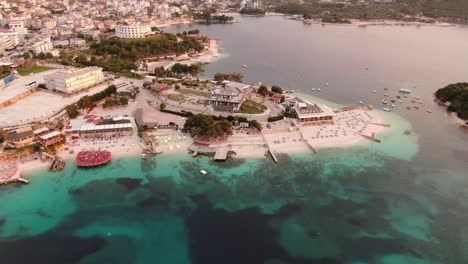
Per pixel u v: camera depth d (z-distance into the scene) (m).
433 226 158.50
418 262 140.00
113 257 140.25
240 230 154.75
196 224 158.12
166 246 145.88
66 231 154.00
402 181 190.38
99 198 175.25
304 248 145.62
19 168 195.62
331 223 159.50
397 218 163.00
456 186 186.25
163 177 192.12
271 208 168.88
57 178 190.12
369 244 148.38
